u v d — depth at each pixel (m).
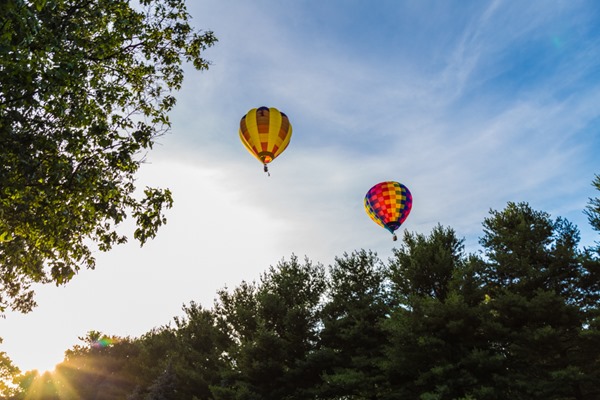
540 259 23.22
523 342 20.67
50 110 9.35
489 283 24.00
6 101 8.22
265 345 26.39
